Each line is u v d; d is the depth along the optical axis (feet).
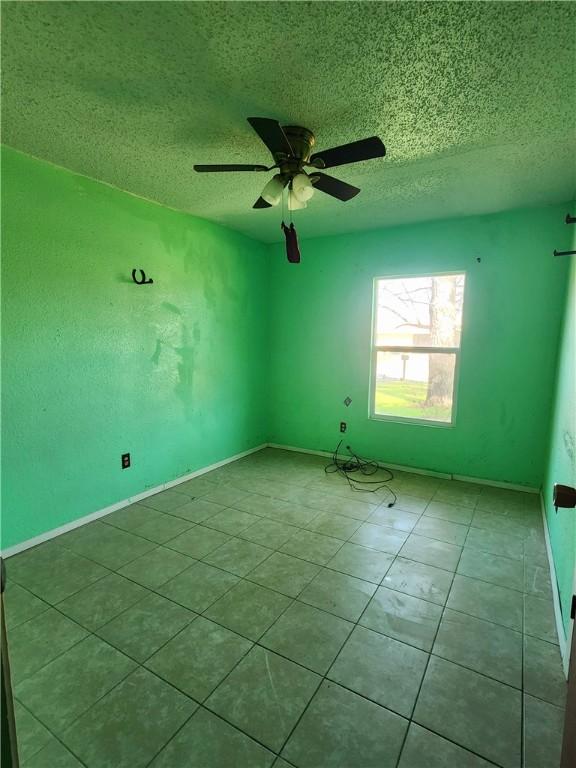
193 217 11.10
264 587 6.64
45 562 7.34
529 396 10.53
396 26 4.20
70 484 8.50
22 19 4.09
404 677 4.87
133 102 5.66
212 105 5.73
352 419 13.39
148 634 5.58
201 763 3.89
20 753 3.96
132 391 9.77
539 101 5.54
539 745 4.04
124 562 7.36
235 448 13.62
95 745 4.06
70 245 8.17
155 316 10.21
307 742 4.09
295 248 7.64
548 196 9.23
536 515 9.36
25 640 5.46
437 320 12.69
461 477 11.68
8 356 7.31
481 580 6.85
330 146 6.92
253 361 14.19
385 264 12.24
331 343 13.50
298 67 4.88
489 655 5.21
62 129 6.43
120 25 4.20
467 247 10.94
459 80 5.10
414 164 7.57
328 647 5.35
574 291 7.77
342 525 8.86
